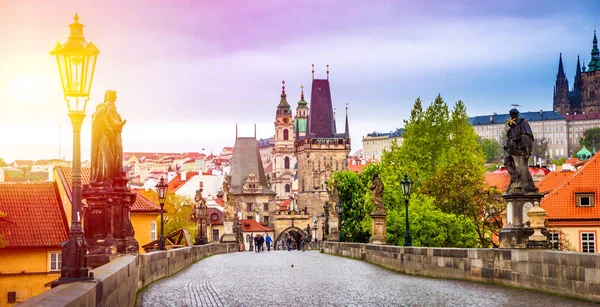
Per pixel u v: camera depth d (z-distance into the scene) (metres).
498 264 30.88
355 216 151.50
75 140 20.67
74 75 20.81
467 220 94.00
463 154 126.94
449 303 24.64
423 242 94.00
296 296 28.14
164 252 39.53
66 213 69.94
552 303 23.50
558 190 84.75
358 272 43.72
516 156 32.41
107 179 33.12
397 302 25.47
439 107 132.12
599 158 86.50
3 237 61.19
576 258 24.53
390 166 123.19
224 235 113.56
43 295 13.30
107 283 17.84
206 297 27.84
